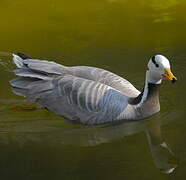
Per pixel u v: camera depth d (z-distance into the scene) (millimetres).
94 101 12508
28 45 16203
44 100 12828
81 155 11359
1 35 16984
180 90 13953
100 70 13141
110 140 12070
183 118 12773
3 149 11586
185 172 10750
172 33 16734
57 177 10508
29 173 10688
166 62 12625
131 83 14039
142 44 16047
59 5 19234
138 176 10555
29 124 12617
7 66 15180
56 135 12180
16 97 13742
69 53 15539
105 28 17141
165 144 11820
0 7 19172
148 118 12883
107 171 10750
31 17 18219
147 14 18172
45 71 12836
